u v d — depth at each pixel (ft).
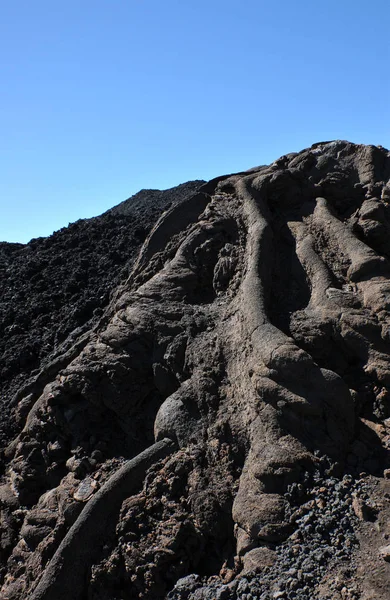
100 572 23.61
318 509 21.44
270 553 20.90
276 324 28.37
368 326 26.55
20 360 44.16
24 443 32.99
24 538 28.19
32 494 31.14
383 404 24.98
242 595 19.89
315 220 33.42
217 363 27.78
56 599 23.67
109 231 58.54
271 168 37.88
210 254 33.94
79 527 24.66
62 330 44.80
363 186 34.91
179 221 38.09
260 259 30.96
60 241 60.64
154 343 30.96
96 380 31.27
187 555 23.13
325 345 27.07
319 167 36.52
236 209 35.45
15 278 55.31
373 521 20.57
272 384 24.45
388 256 31.37
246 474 23.57
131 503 24.76
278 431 23.85
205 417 26.55
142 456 26.35
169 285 33.22
